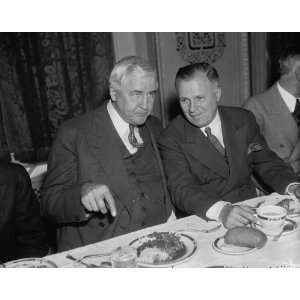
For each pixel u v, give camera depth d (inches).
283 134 96.6
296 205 61.6
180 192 68.8
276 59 142.6
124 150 70.6
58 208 64.4
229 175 75.1
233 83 142.8
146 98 67.0
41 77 109.6
